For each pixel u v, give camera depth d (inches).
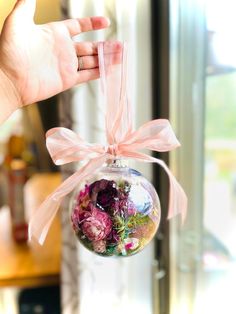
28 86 10.5
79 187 10.0
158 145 9.8
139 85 16.6
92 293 17.2
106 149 9.7
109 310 17.6
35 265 19.2
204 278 19.8
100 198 9.4
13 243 22.2
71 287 17.4
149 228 9.8
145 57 16.5
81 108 15.6
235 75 17.8
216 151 18.8
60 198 9.9
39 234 10.0
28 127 35.5
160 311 18.5
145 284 18.2
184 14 15.9
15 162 23.4
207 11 16.3
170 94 16.2
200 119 17.6
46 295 20.9
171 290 18.4
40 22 15.1
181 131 17.0
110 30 15.1
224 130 18.6
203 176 18.6
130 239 9.6
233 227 20.4
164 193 17.1
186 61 16.4
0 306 25.2
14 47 10.1
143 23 16.1
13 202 22.3
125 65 9.6
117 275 17.4
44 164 38.2
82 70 11.0
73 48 10.7
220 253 20.1
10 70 10.2
